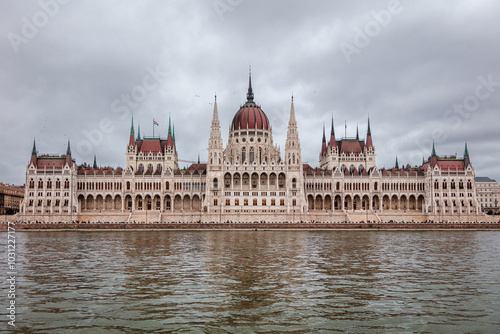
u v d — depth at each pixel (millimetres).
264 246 109938
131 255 90188
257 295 52938
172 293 53906
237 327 41438
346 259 84000
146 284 59094
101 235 155625
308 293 54000
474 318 44281
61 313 45656
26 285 58625
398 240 131375
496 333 40125
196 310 46594
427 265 76500
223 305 48469
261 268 72312
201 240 130000
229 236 149250
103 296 52438
